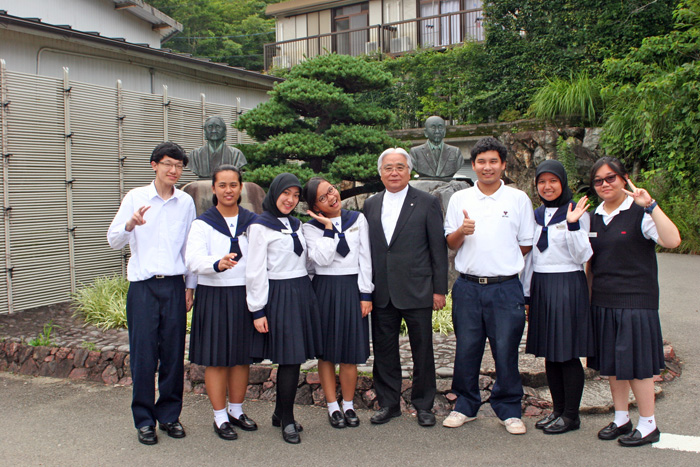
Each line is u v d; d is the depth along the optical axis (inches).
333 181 284.7
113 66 365.7
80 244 275.9
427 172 274.8
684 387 169.3
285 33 829.8
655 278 131.8
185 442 139.9
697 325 226.4
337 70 306.3
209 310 138.4
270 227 138.3
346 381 150.0
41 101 258.4
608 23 527.5
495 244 140.3
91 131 280.2
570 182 470.3
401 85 641.0
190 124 338.6
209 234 140.6
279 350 137.3
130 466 127.4
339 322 144.2
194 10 1020.5
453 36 705.6
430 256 148.3
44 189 260.5
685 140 401.7
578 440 136.1
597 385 166.1
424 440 138.5
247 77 431.5
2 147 243.6
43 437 143.9
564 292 135.4
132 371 140.5
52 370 196.2
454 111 593.6
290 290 139.3
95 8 506.0
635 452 129.0
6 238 245.6
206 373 142.6
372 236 149.6
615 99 462.3
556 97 492.1
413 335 148.2
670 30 509.4
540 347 138.6
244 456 131.6
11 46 313.7
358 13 774.5
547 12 566.3
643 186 424.8
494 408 144.9
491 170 139.8
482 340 144.6
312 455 131.5
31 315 243.8
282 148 289.7
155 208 141.3
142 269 138.6
